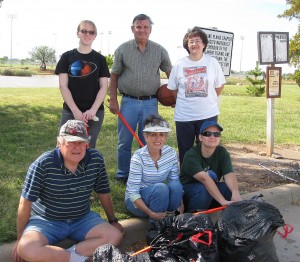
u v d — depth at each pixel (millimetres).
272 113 7402
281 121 12219
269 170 6289
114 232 3564
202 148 4340
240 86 37781
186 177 4434
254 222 3312
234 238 3291
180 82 4957
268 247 3346
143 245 4117
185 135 5023
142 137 5355
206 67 4891
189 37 4828
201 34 4809
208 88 4895
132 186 4086
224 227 3373
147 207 3980
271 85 7297
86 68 4562
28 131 8812
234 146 8281
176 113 5035
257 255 3287
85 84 4578
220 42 6133
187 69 4914
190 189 4301
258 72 26250
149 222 4086
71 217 3562
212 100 4953
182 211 4207
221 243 3363
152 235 3535
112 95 5316
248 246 3256
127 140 5344
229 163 4363
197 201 4246
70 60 4555
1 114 10836
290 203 5355
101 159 3650
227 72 6324
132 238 4160
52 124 9820
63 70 4562
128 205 4227
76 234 3596
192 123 4953
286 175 6059
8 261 3520
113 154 7016
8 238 3719
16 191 4926
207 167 4363
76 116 4418
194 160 4277
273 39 7238
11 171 5758
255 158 7324
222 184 4359
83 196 3533
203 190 4219
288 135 9750
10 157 6562
